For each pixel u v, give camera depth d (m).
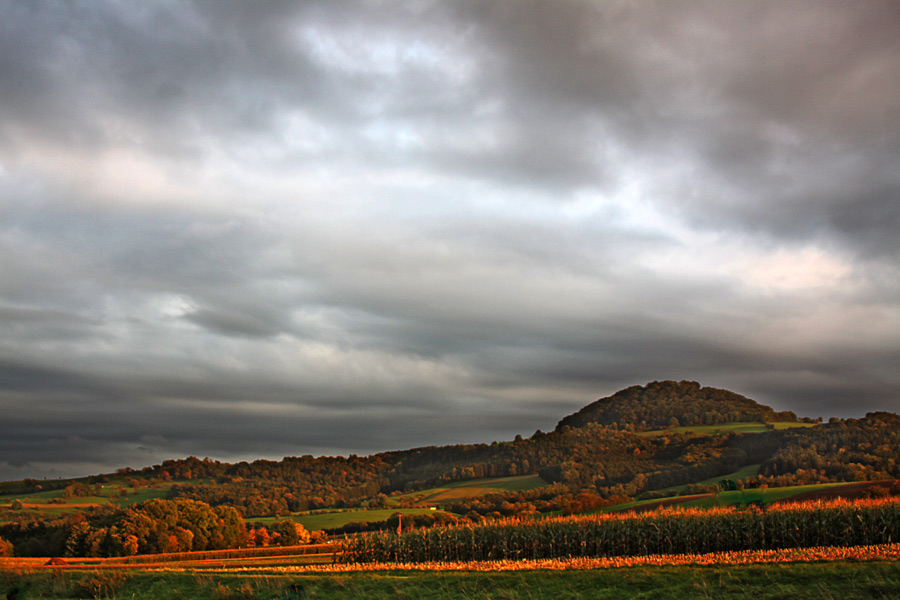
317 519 140.25
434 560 46.19
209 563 51.97
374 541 48.91
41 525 105.00
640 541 42.00
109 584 29.22
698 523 41.03
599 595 23.22
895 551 27.67
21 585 30.11
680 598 21.95
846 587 21.23
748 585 22.42
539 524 46.09
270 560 54.81
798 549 32.47
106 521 93.12
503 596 23.88
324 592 26.69
